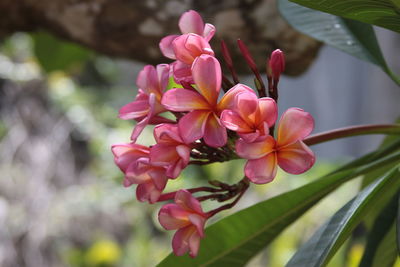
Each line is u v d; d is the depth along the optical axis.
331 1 0.76
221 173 2.72
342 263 1.95
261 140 0.71
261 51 1.18
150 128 2.93
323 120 2.82
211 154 0.77
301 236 2.48
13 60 3.02
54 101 3.31
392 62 2.44
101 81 3.61
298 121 0.72
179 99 0.73
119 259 2.71
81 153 3.41
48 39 1.57
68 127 3.35
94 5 1.21
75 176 3.31
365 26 0.97
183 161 0.73
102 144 3.20
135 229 3.00
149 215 3.01
